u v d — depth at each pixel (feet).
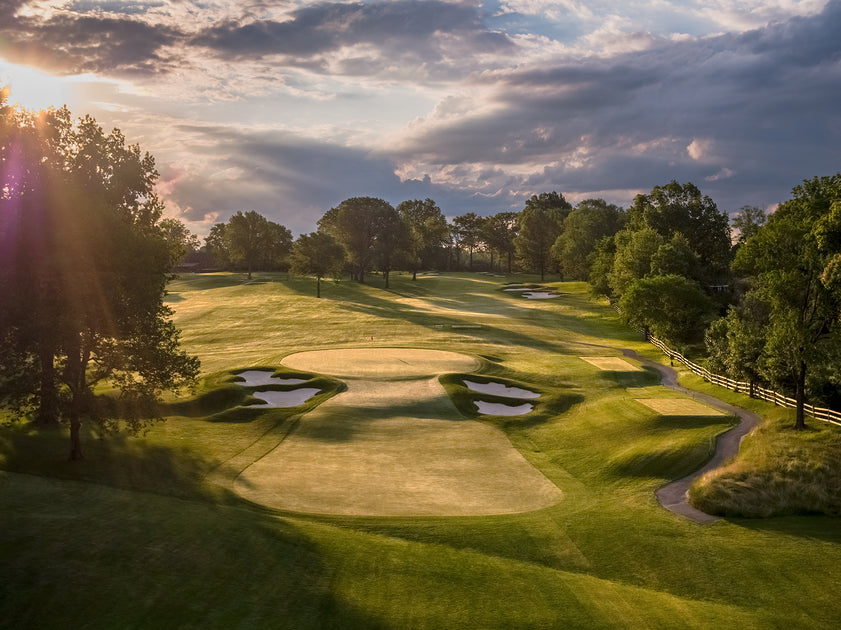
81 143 109.40
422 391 159.43
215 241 622.54
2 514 67.62
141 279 93.04
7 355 87.61
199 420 136.56
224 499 85.05
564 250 437.99
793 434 112.27
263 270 600.39
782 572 67.82
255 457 108.99
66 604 49.83
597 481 100.83
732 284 316.19
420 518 81.05
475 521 80.33
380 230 442.91
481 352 216.54
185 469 98.43
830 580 66.08
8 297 78.33
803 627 56.80
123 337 97.71
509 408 151.43
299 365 184.75
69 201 83.71
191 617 50.01
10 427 113.39
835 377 116.47
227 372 173.27
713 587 64.75
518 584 61.93
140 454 104.12
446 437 125.29
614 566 69.46
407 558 66.54
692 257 287.69
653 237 295.89
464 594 59.06
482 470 104.94
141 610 50.21
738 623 56.75
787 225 122.31
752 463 97.19
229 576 58.39
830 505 86.79
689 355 223.30
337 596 56.75
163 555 60.80
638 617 56.65
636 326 261.03
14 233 78.33
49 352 93.81
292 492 90.48
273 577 59.31
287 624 50.98
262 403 149.48
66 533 63.52
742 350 145.89
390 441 121.80
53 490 79.46
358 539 71.15
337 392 157.38
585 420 134.72
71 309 85.81
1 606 48.70
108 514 70.90
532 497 91.76
